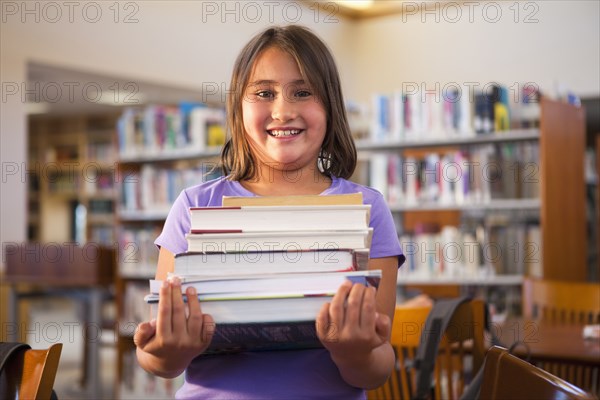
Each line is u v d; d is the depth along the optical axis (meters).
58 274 5.36
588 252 6.35
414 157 5.32
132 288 5.70
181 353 0.96
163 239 1.17
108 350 7.28
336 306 0.93
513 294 5.07
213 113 6.05
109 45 6.24
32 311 10.20
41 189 10.78
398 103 5.32
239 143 1.22
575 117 5.34
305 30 1.20
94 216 10.40
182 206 1.18
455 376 2.65
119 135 6.32
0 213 5.62
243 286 0.96
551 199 5.00
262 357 1.12
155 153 6.14
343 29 7.69
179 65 6.70
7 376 1.21
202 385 1.13
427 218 5.35
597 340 2.66
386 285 1.17
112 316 8.13
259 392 1.12
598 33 6.59
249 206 1.01
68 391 5.44
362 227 1.02
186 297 0.94
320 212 1.02
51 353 1.19
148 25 6.49
